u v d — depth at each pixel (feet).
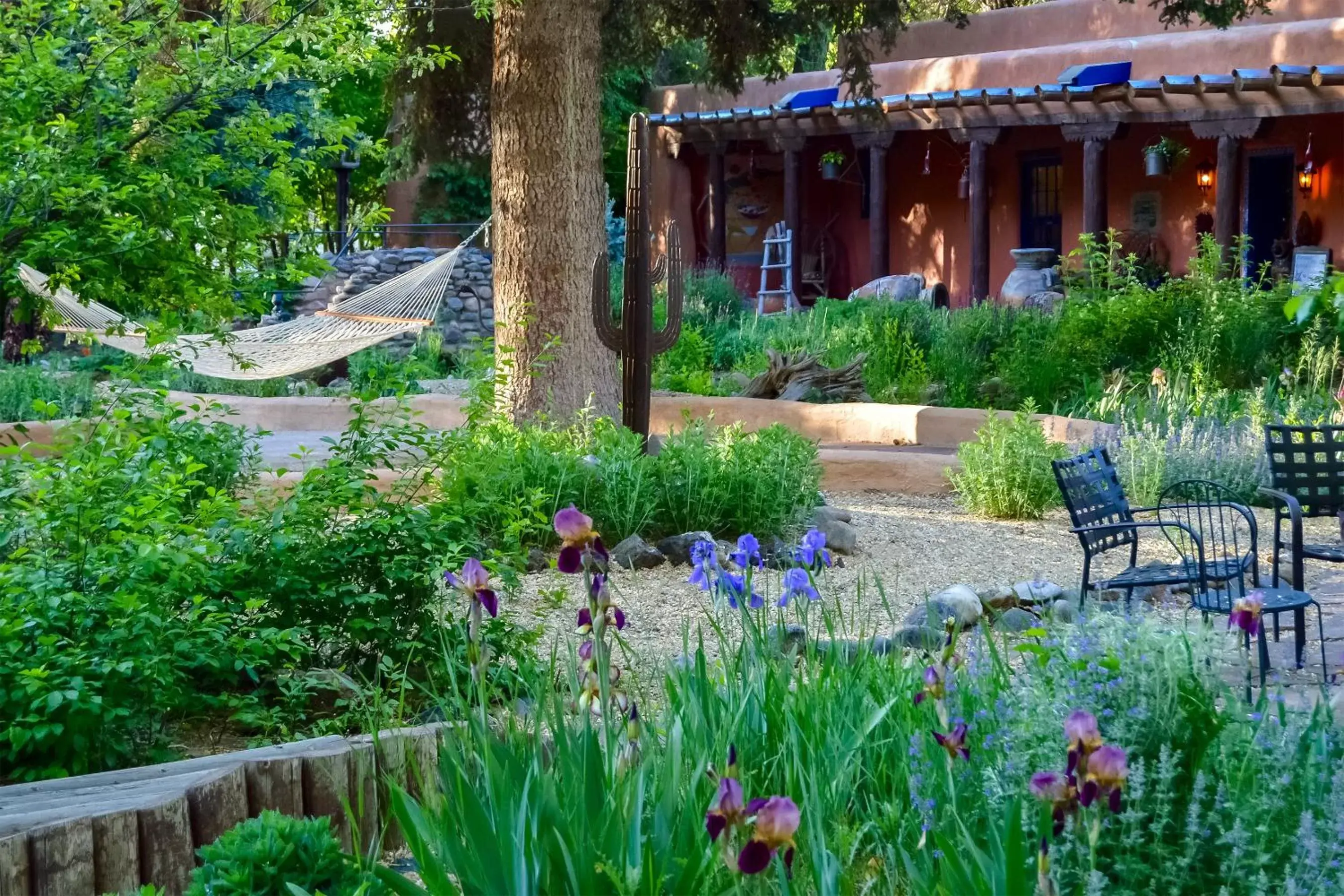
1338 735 9.97
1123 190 67.97
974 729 9.43
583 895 7.14
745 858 5.23
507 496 25.72
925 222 76.74
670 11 48.70
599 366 36.60
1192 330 44.65
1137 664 9.52
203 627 13.83
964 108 66.18
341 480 16.62
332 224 96.68
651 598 22.63
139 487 15.02
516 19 35.65
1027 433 32.76
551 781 7.91
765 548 27.02
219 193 20.66
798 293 75.00
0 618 12.89
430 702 15.40
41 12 19.25
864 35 51.34
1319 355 41.39
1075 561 26.84
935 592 22.77
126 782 11.30
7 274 18.38
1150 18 66.39
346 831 11.31
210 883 8.60
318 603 16.25
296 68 21.13
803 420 44.52
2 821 9.82
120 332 20.31
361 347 40.86
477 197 82.17
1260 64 59.82
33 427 43.57
